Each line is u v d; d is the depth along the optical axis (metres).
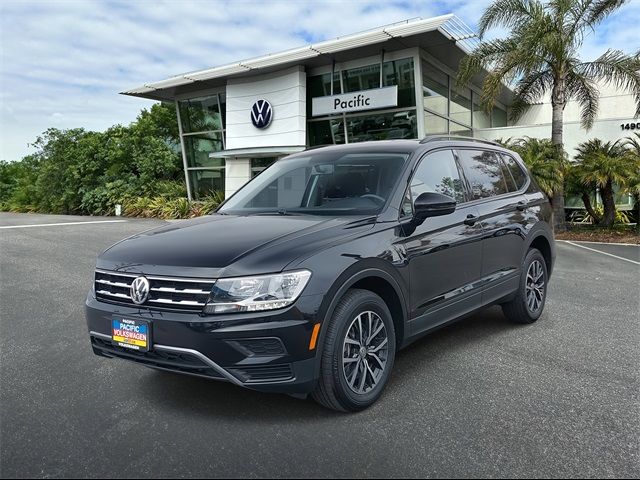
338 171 4.29
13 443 2.95
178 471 2.66
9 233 14.92
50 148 31.41
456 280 4.25
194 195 26.69
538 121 28.91
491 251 4.70
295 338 2.95
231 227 3.62
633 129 19.66
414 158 4.14
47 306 6.29
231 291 2.91
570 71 16.92
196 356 2.92
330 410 3.38
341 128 20.66
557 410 3.40
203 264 3.03
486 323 5.58
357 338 3.34
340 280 3.15
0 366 4.23
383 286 3.61
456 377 3.97
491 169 5.15
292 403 3.48
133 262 3.26
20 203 36.91
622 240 15.27
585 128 18.66
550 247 5.79
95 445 2.93
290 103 21.30
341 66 20.16
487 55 16.41
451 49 18.55
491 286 4.71
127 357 3.23
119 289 3.28
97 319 3.32
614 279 8.48
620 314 6.01
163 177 28.22
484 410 3.39
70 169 29.42
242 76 22.33
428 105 19.52
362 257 3.32
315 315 3.01
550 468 2.70
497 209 4.88
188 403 3.48
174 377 3.97
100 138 30.08
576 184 17.45
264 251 3.08
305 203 4.18
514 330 5.30
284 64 20.47
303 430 3.10
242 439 2.99
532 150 16.64
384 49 18.53
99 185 29.03
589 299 6.85
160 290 3.07
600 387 3.80
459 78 17.03
